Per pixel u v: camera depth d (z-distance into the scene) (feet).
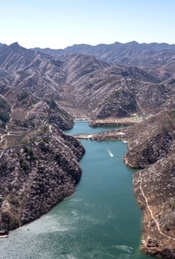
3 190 394.11
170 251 309.83
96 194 437.17
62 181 449.89
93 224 365.20
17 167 424.05
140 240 334.85
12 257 311.68
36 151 463.83
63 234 347.56
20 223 366.02
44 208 395.14
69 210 397.60
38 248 324.80
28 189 403.95
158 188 412.16
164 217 350.64
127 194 435.53
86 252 318.24
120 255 313.53
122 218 375.86
